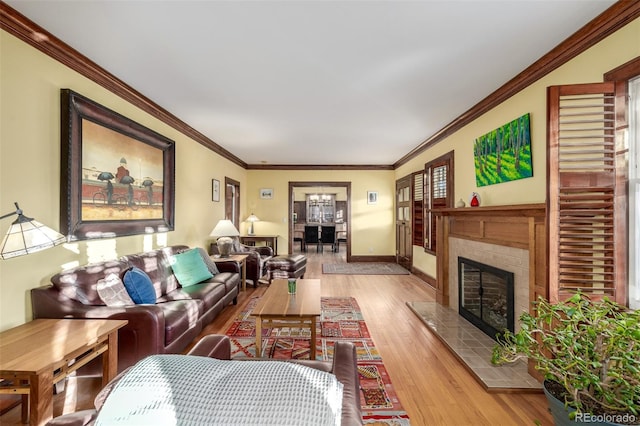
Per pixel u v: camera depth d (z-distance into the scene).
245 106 3.60
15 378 1.37
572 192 1.99
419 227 5.95
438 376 2.35
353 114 3.88
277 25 2.05
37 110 2.13
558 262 1.96
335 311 3.88
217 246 5.16
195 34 2.16
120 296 2.41
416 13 1.93
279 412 0.68
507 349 1.60
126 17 1.96
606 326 1.26
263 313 2.52
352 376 1.16
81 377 2.24
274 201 7.68
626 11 1.83
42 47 2.14
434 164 5.03
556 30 2.12
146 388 0.71
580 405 1.27
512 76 2.83
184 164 4.41
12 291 1.95
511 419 1.86
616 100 1.91
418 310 3.80
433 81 2.93
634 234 1.88
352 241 7.71
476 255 3.26
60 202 2.31
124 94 3.03
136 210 3.24
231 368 0.81
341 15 1.95
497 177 3.26
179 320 2.48
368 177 7.69
